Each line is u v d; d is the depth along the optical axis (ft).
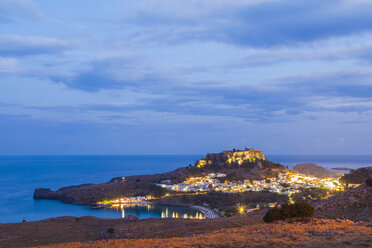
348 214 146.20
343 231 72.18
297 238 66.13
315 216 145.38
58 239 166.20
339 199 171.22
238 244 63.41
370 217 128.98
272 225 93.86
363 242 58.80
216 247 62.49
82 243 91.40
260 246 60.39
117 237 156.66
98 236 166.40
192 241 73.26
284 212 105.91
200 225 156.87
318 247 56.85
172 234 135.44
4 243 155.63
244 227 99.66
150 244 75.66
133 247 72.90
